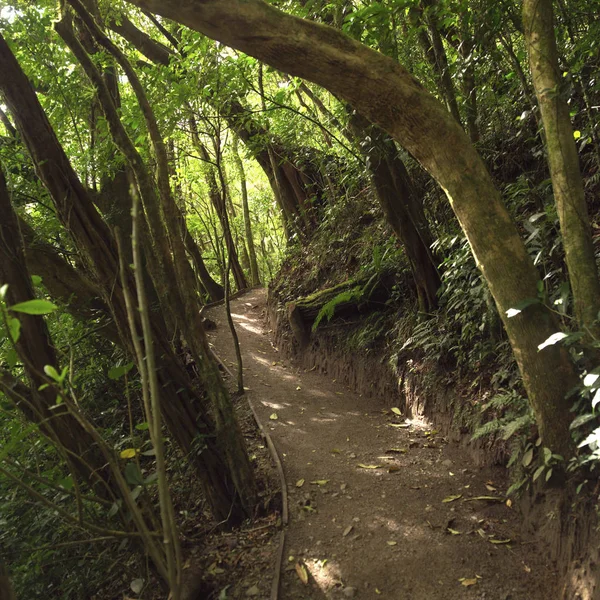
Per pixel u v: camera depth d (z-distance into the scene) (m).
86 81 5.76
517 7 4.19
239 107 6.97
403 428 5.21
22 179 5.15
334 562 3.32
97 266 3.46
